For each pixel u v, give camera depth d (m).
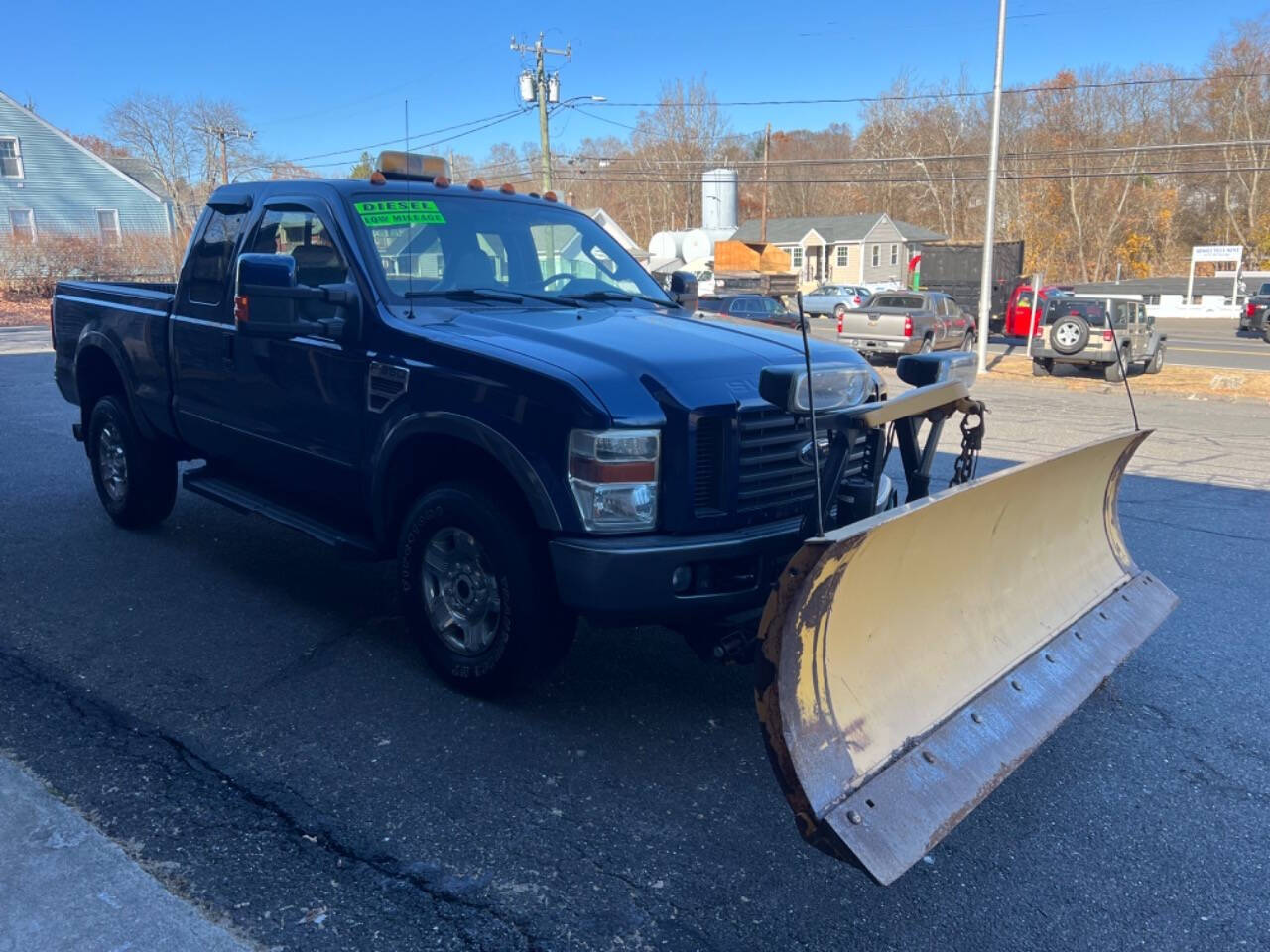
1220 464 10.02
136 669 4.30
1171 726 4.09
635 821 3.27
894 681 3.03
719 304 21.50
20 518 6.66
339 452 4.39
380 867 2.97
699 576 3.52
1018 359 23.66
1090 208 75.69
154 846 3.02
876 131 83.50
